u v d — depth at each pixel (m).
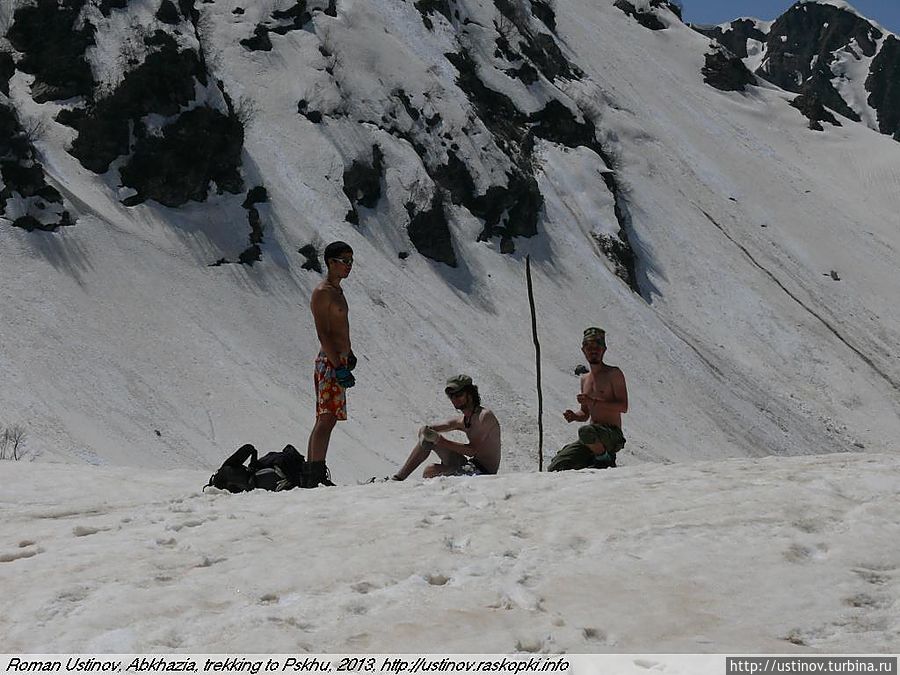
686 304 111.00
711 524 5.59
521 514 6.03
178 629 4.02
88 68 79.88
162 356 60.47
